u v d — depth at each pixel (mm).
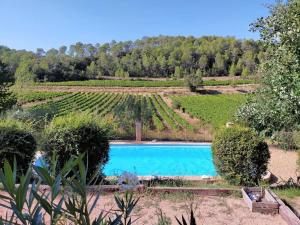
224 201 5457
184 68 94688
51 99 50750
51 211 1417
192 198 5453
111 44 119688
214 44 105500
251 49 83500
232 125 7656
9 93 19016
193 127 21359
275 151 11930
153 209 4918
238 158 6836
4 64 19453
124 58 100562
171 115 33625
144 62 97188
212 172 11992
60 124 6602
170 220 4273
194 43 118938
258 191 5852
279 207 4945
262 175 7238
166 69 96375
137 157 14539
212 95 61375
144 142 15336
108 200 5043
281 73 4383
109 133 7137
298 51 4156
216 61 91938
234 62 92188
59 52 112812
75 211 1490
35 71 78688
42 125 9703
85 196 1501
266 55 5098
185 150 15117
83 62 100312
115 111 33344
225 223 4535
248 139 6906
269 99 4898
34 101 46406
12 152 6055
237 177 6883
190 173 11930
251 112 5504
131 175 2178
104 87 71062
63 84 72188
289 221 4562
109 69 98562
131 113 28422
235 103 47906
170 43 120875
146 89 69562
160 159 14195
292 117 4426
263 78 5656
